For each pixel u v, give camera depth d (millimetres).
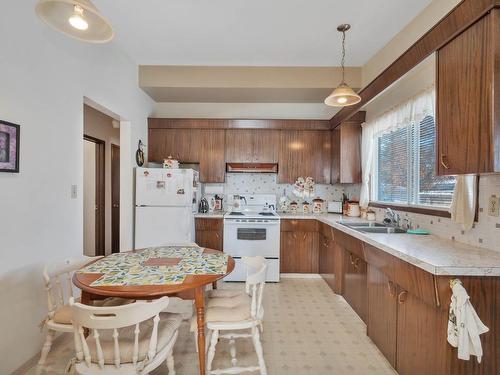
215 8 2383
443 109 1675
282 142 4137
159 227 3475
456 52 1569
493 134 1329
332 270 3330
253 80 3549
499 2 1297
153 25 2635
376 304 2164
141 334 1493
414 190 2709
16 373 1782
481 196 1772
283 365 1948
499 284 1391
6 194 1699
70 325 1618
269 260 3701
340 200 4355
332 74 3521
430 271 1385
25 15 1819
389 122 2990
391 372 1889
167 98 4129
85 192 4305
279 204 4383
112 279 1574
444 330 1398
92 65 2580
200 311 1601
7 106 1695
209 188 4277
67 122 2238
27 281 1857
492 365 1391
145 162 3971
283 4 2322
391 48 2846
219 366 1911
